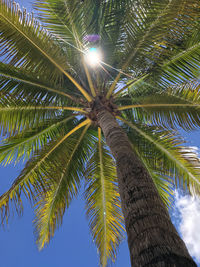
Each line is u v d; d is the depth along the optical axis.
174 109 5.46
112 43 5.89
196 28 4.72
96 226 6.59
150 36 4.92
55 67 5.44
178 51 5.25
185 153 5.84
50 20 5.37
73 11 5.32
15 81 5.23
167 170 6.12
